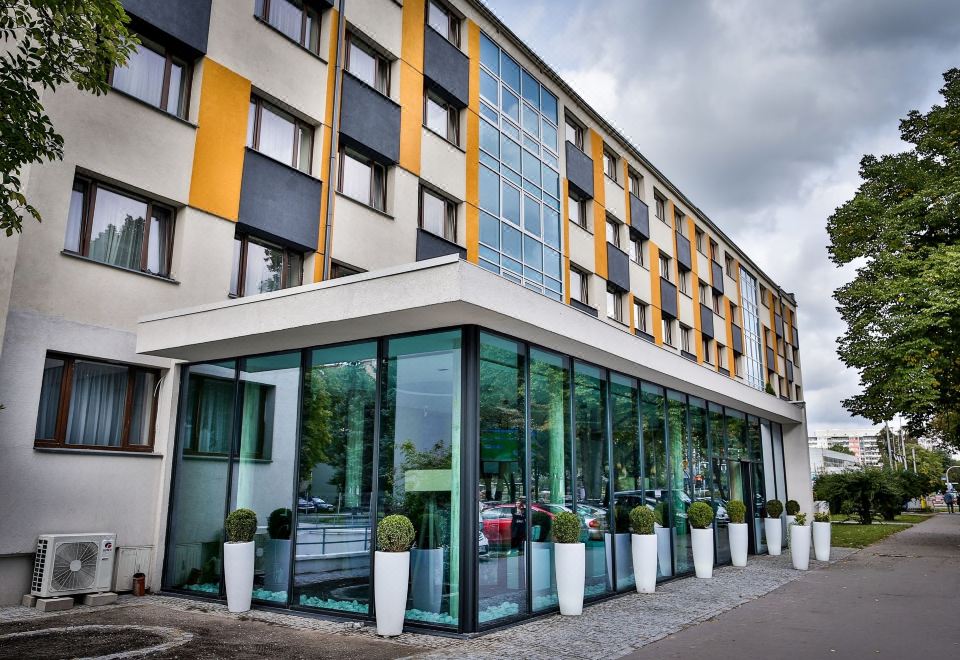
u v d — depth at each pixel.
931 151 22.05
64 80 7.24
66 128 9.94
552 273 21.23
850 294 21.80
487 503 7.81
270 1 13.82
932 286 18.95
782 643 7.15
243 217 12.26
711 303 33.62
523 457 8.66
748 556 16.38
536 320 8.24
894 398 19.67
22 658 6.31
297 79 13.69
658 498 12.33
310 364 9.38
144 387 10.87
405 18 16.67
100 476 9.84
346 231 14.28
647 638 7.33
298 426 9.27
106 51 7.34
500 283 7.66
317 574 8.59
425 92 17.47
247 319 8.86
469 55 18.81
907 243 21.31
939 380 20.56
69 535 9.05
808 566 14.19
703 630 7.81
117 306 10.35
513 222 19.67
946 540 21.20
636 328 26.39
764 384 40.25
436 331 8.23
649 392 12.63
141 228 11.04
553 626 7.92
